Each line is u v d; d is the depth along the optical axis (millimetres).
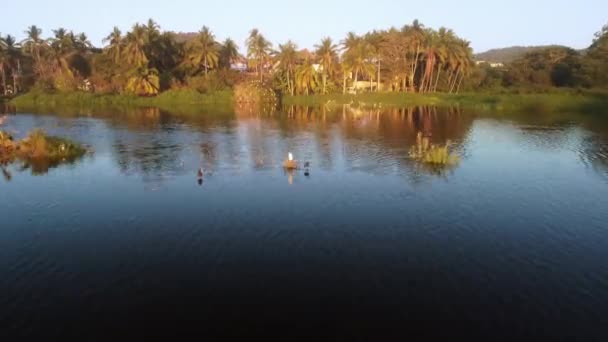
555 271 17734
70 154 39469
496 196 27234
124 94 102312
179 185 29547
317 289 16391
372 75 104812
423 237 21000
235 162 36469
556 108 83562
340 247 19891
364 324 14320
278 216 23625
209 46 108375
